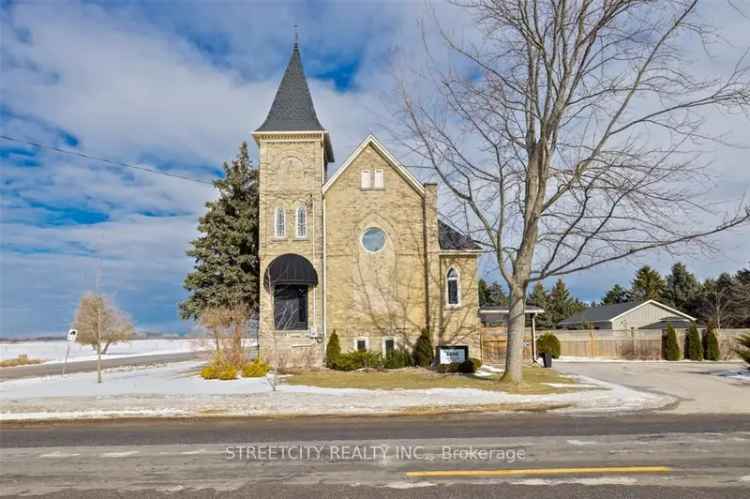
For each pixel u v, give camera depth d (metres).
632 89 19.12
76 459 9.13
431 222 29.80
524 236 20.84
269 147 30.36
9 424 13.73
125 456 9.30
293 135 30.23
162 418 14.16
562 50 19.88
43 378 26.67
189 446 10.12
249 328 27.11
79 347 68.75
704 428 11.59
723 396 17.58
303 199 30.08
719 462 8.31
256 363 24.47
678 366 33.28
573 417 13.59
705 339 40.16
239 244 34.34
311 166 30.23
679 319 52.41
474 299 29.56
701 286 65.50
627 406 15.22
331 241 29.84
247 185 35.47
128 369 31.47
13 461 9.05
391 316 29.36
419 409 14.83
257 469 8.19
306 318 29.47
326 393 17.84
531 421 12.92
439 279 29.52
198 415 14.25
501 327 35.12
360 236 29.86
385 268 29.70
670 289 67.31
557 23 19.64
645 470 7.82
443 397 16.81
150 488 7.24
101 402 16.27
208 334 25.41
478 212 21.25
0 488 7.36
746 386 20.80
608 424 12.27
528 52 20.38
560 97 19.86
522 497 6.58
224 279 33.31
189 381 22.30
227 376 22.77
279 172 30.23
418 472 7.85
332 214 30.08
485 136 20.86
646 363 36.62
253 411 14.61
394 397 16.80
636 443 9.87
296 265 28.75
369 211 30.05
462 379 22.27
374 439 10.55
